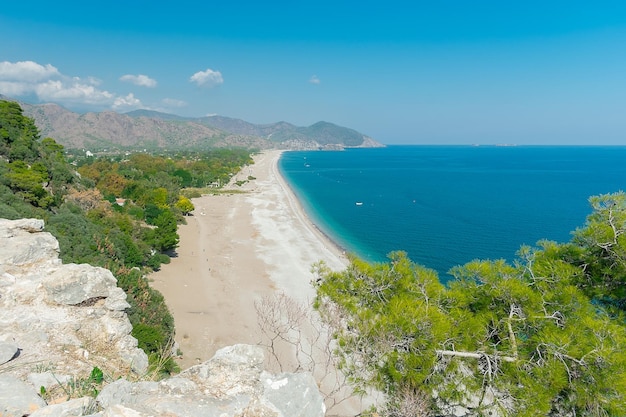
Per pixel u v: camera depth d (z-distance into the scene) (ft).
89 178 307.37
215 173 522.06
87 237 127.03
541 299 39.70
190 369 30.12
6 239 55.01
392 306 41.04
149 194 281.74
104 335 46.52
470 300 43.55
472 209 338.95
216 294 146.61
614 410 31.94
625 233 40.86
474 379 38.14
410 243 232.73
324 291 45.29
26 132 244.22
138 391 26.55
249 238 232.53
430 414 37.91
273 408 27.07
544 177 597.52
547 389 34.06
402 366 37.22
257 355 33.12
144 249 166.40
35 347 38.58
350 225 282.56
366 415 41.16
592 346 34.37
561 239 233.76
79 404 24.68
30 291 48.11
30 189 153.79
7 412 24.03
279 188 457.68
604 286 42.42
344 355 42.65
